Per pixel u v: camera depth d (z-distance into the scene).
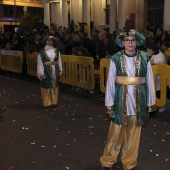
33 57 10.96
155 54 6.53
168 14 16.70
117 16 21.02
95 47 10.64
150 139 5.11
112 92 3.56
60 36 13.40
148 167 4.09
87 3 22.72
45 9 29.50
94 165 4.18
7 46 12.91
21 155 4.54
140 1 20.41
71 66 8.97
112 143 3.66
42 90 7.29
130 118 3.57
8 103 7.89
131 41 3.39
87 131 5.57
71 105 7.59
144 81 3.54
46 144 4.96
